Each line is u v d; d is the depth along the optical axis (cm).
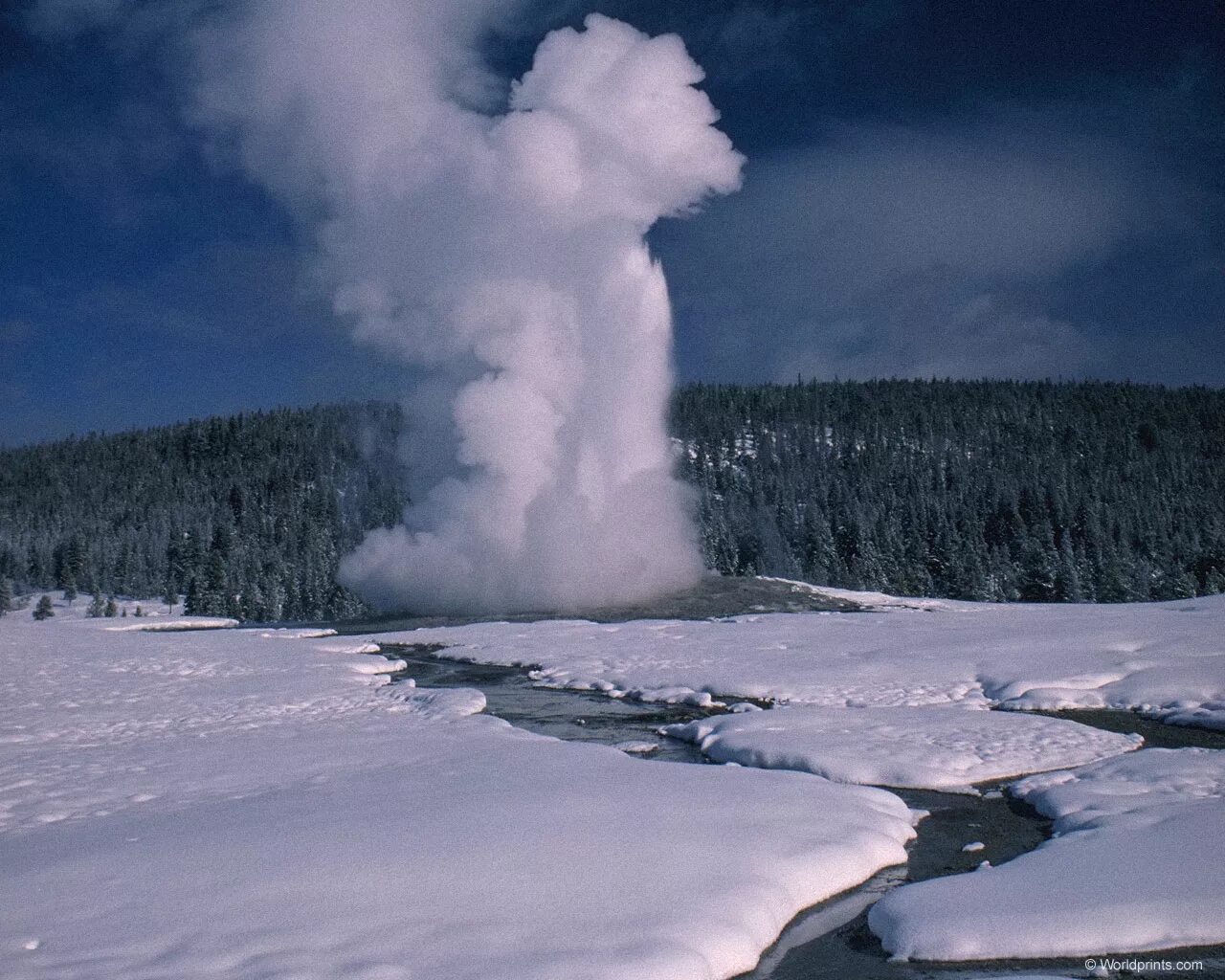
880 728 1488
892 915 729
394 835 836
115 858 787
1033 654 2222
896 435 13650
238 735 1495
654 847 812
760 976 647
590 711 1852
